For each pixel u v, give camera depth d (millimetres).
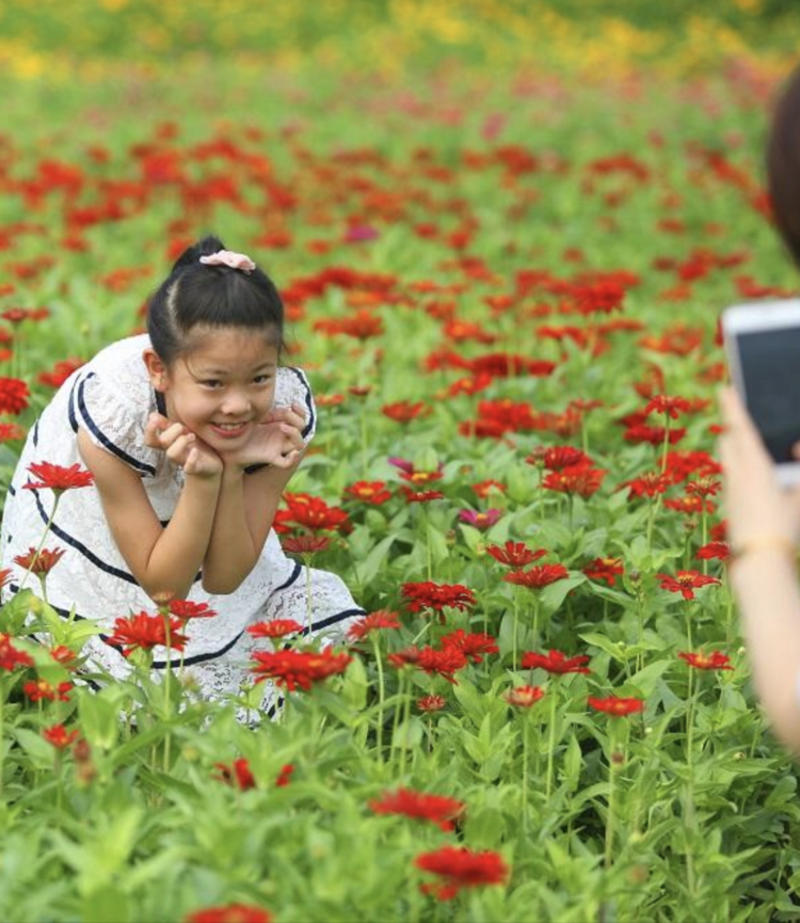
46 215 16688
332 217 17078
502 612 7219
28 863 4383
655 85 29672
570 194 19328
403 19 36188
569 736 6270
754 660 4148
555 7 38312
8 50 32531
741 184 19328
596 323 12656
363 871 4398
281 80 28453
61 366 8656
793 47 36375
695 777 5758
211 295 5789
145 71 29406
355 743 5562
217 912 3906
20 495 6812
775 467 4238
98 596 6543
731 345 4266
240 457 6051
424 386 10594
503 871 4289
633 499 8539
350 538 7684
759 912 5758
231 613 6629
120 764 5238
